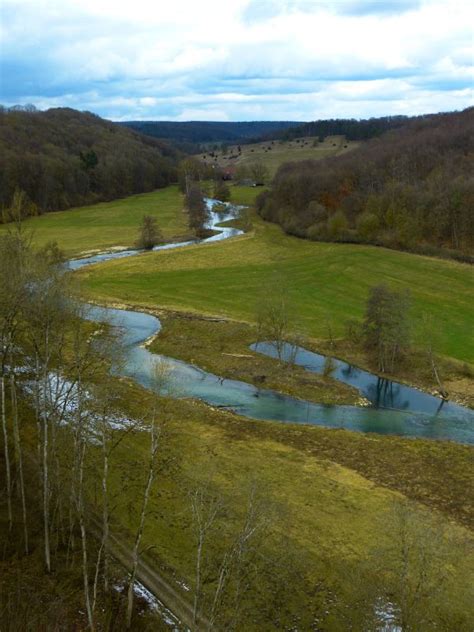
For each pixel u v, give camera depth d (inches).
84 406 1528.1
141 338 3110.2
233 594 1247.5
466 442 2092.8
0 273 1364.4
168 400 2129.7
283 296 3189.0
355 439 2068.2
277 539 1440.7
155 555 1348.4
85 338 2052.2
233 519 1496.1
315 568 1350.9
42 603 1127.6
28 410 1879.9
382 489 1726.1
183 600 1218.6
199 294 3924.7
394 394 2551.7
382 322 2765.7
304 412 2338.8
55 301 1401.3
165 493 1617.9
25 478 1533.0
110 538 1392.7
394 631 1140.5
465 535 1499.8
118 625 1121.4
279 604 1232.8
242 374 2689.5
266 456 1905.8
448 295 3727.9
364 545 1440.7
